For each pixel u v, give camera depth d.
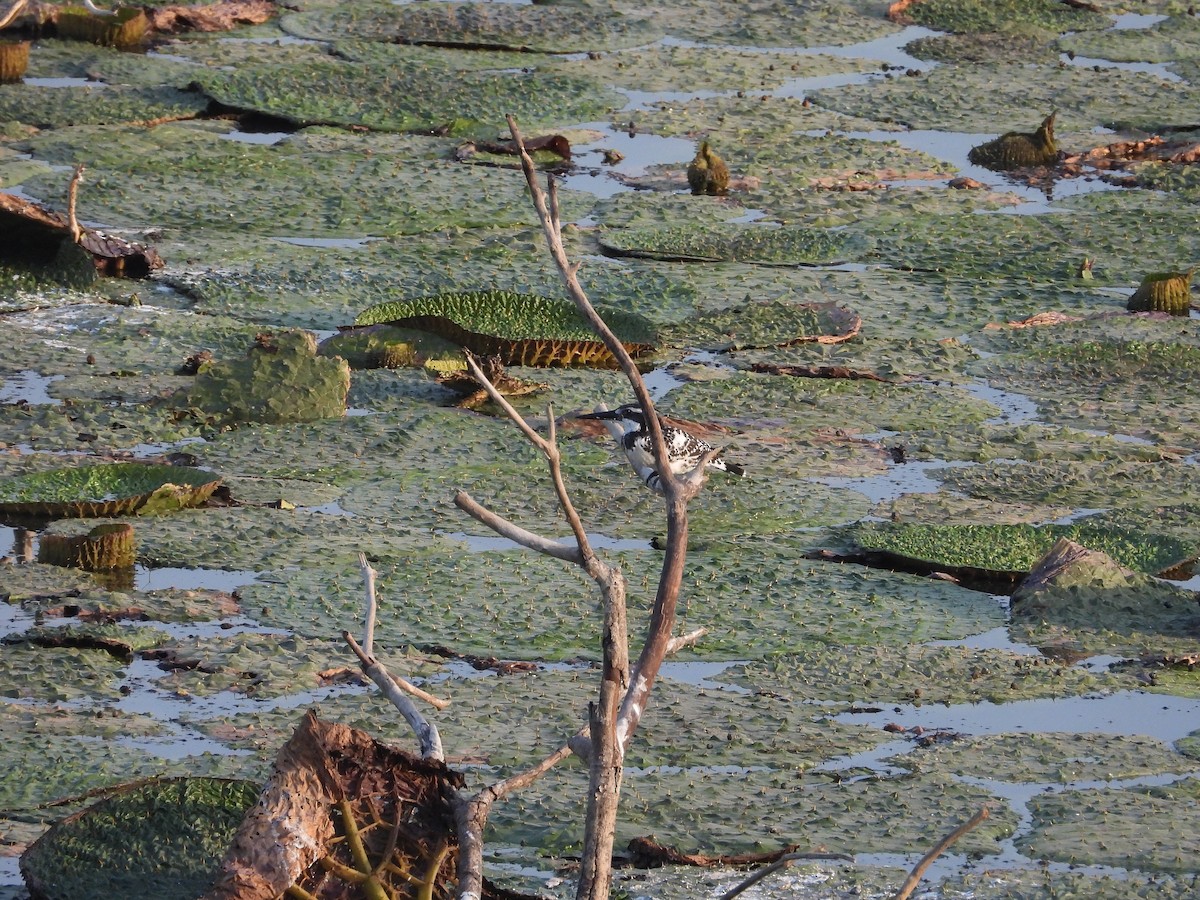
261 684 10.03
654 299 17.56
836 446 14.32
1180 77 26.95
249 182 20.56
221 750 9.27
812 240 19.48
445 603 11.23
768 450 14.14
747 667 10.55
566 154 22.00
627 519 12.76
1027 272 19.02
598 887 6.11
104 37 26.20
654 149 22.58
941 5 29.78
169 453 13.62
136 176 20.47
